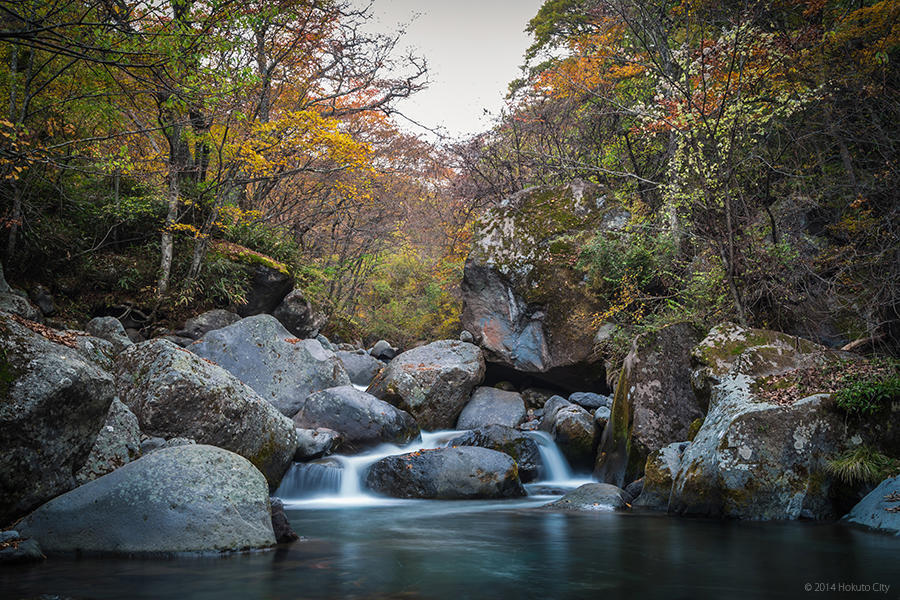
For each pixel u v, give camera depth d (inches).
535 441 403.5
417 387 490.6
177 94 300.4
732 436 256.1
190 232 562.3
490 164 721.0
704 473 263.1
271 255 636.1
